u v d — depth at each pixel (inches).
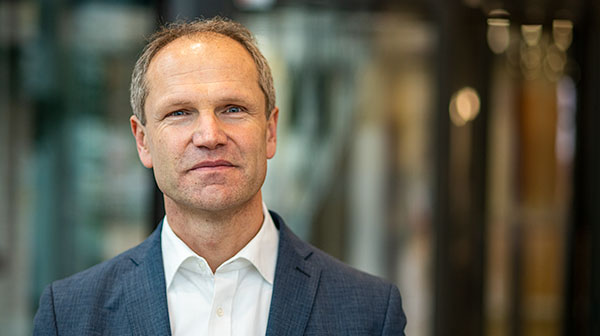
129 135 169.3
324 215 156.3
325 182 156.2
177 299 69.6
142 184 169.5
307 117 155.3
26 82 168.2
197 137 64.6
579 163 156.9
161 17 153.6
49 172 169.2
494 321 157.8
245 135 65.9
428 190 155.8
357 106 155.3
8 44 167.6
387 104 155.5
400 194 156.1
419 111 155.2
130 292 70.1
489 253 156.9
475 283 156.4
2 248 169.0
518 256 157.6
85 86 168.7
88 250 169.8
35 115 168.7
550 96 157.0
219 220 67.2
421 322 156.3
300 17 153.7
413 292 156.3
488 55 154.6
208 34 68.2
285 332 68.1
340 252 156.9
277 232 73.9
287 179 156.0
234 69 66.5
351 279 73.0
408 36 154.3
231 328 68.6
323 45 154.6
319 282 71.7
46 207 169.3
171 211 69.7
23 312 169.6
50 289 71.7
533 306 158.9
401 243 156.2
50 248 169.5
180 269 69.7
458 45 152.9
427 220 155.9
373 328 70.5
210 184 64.9
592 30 154.2
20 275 169.5
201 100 65.2
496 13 153.6
